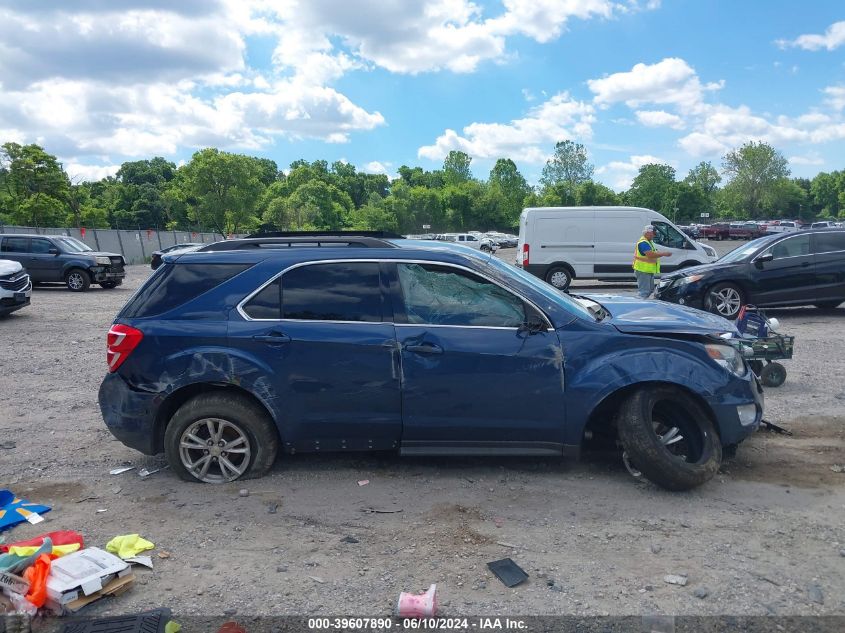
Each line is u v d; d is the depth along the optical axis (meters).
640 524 4.28
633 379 4.66
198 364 4.86
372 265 4.98
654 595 3.49
